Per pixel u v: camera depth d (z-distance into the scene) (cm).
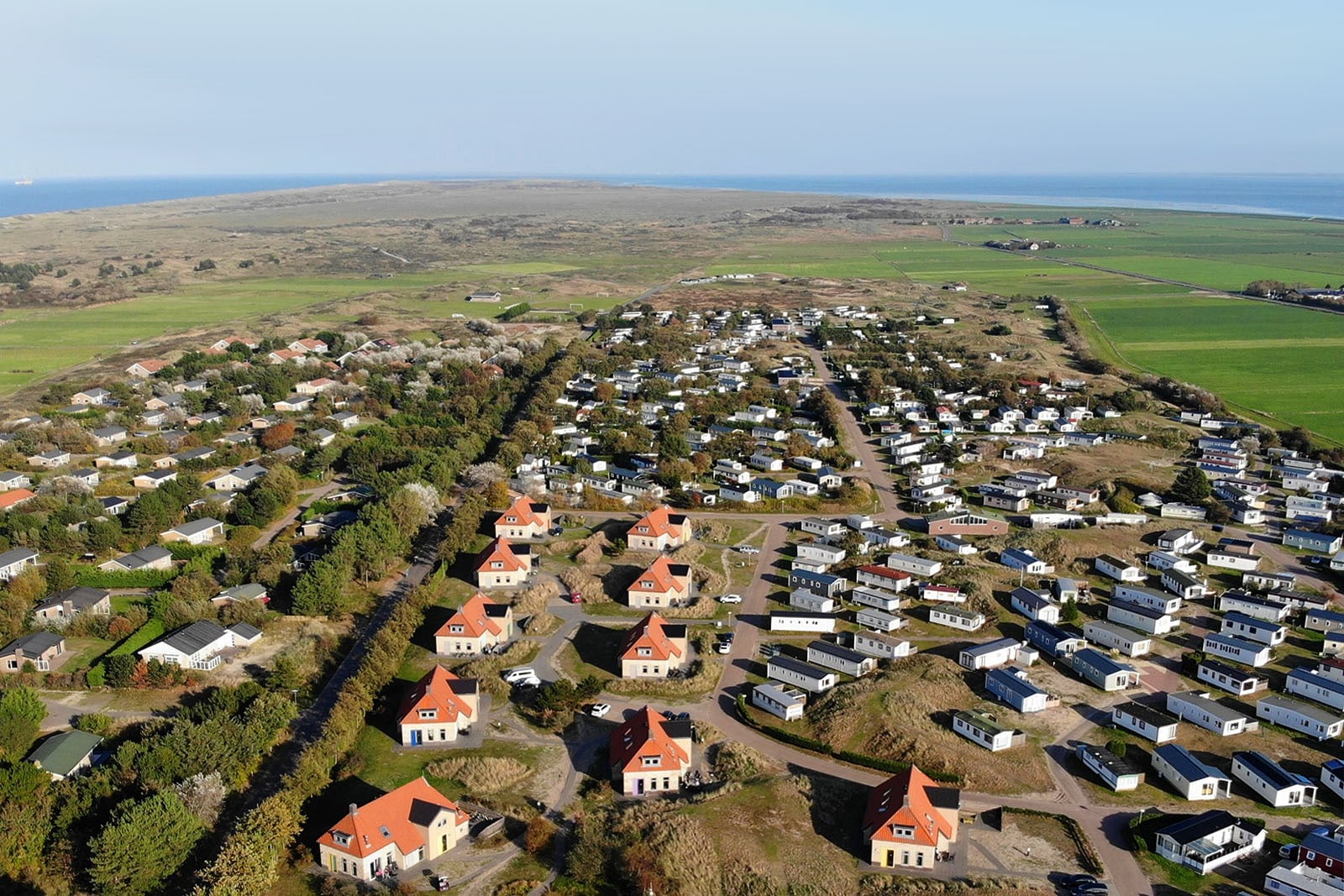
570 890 10269
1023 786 12075
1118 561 18612
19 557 18612
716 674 14950
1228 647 15200
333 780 12144
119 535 19562
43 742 12962
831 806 11644
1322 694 13762
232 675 14888
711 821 11062
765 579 18588
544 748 12962
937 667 14862
